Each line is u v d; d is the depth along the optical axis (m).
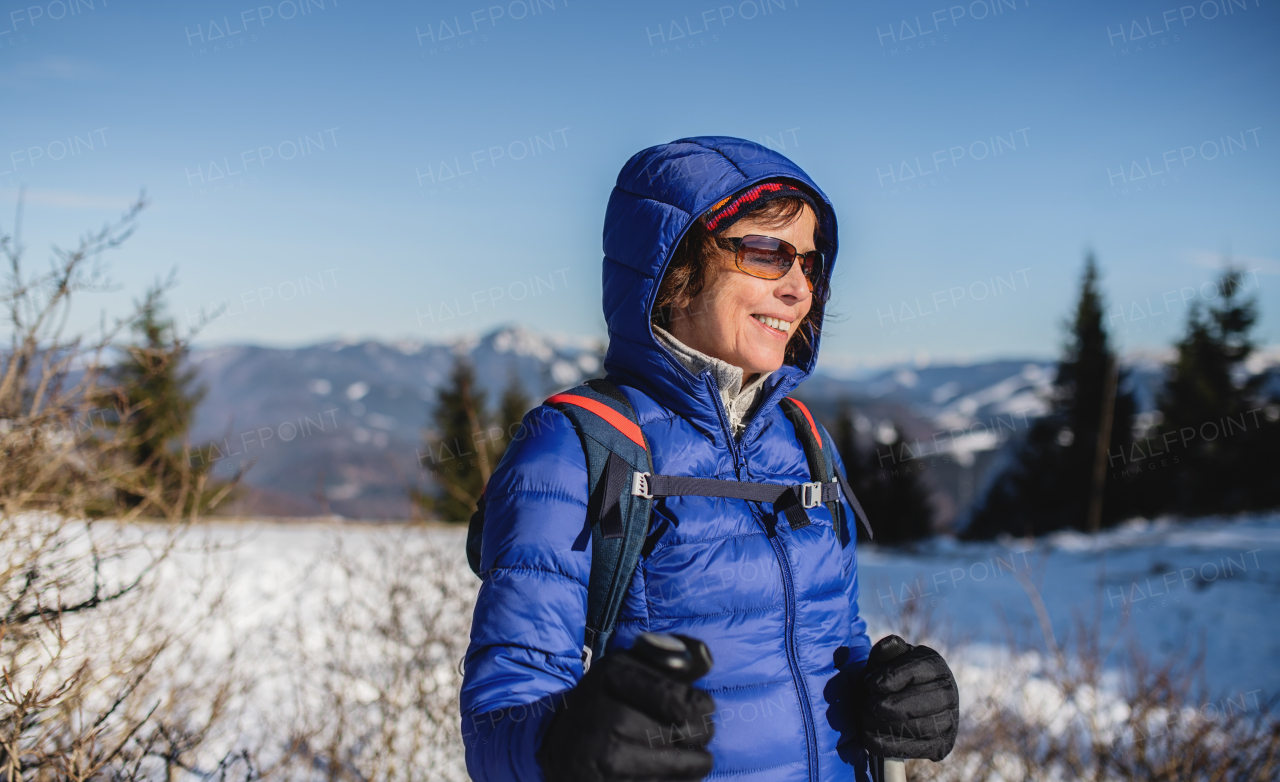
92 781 1.85
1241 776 2.89
